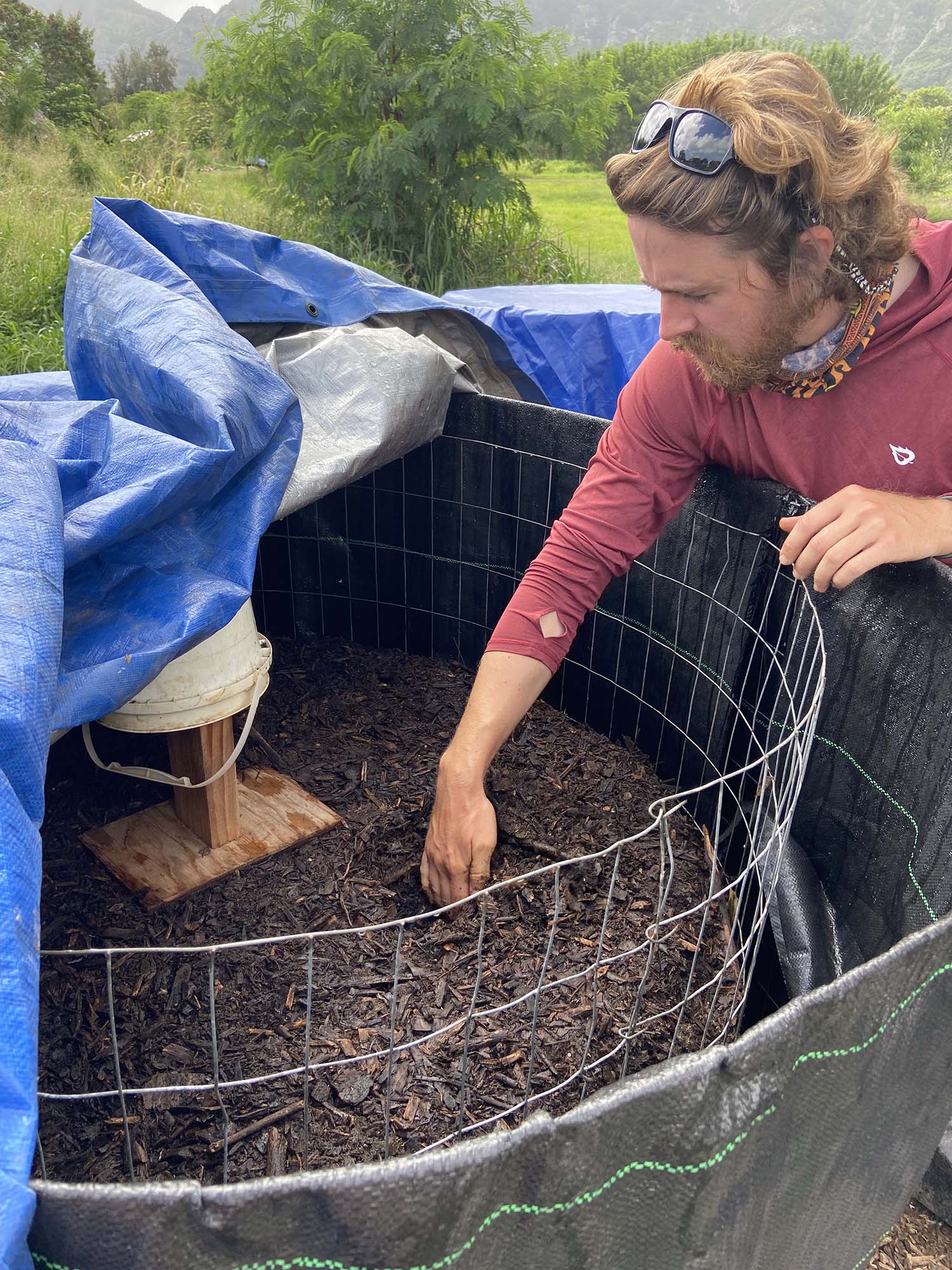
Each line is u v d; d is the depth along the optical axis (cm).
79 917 176
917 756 140
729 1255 76
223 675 165
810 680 170
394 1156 136
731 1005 167
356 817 208
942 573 134
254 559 144
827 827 170
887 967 70
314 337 224
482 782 173
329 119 771
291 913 181
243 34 748
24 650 92
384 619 288
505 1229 60
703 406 161
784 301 120
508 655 171
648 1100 60
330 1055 151
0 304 571
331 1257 56
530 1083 142
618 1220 66
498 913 183
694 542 208
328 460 201
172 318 162
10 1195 50
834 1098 74
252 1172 134
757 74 112
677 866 202
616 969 171
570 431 234
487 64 690
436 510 267
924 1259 140
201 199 884
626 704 247
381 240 757
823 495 160
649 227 115
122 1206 52
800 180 108
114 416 149
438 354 230
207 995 161
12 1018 61
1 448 118
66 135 1155
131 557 138
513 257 796
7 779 83
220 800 188
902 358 140
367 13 717
